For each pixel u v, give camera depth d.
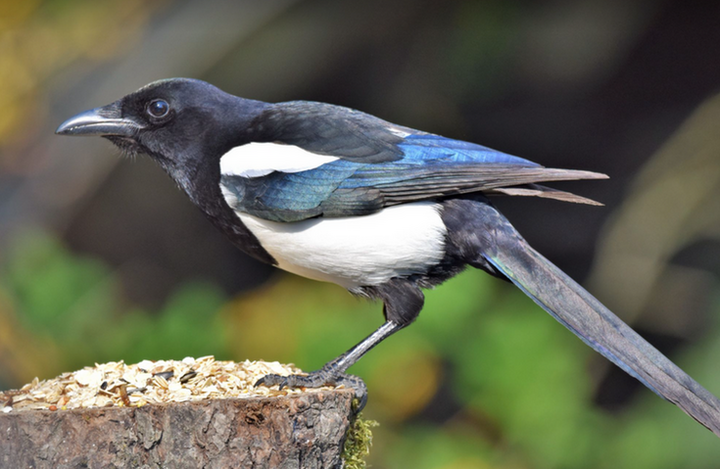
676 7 15.18
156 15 14.60
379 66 15.33
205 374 6.42
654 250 14.45
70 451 5.57
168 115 7.62
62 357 12.20
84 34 14.73
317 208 7.02
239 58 14.54
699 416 6.65
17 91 14.50
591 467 12.19
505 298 12.77
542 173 6.94
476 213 7.14
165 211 15.20
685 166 14.55
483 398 12.31
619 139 15.73
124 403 5.86
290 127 7.39
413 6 14.77
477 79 15.56
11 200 14.27
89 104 14.50
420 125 15.84
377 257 7.09
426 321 12.29
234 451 5.62
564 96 15.81
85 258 13.13
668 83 15.58
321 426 5.69
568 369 12.25
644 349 6.87
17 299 12.49
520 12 15.20
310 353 12.32
